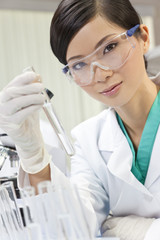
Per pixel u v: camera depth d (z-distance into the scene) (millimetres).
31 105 1103
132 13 1299
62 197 837
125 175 1379
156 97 1438
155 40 6051
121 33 1224
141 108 1416
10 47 5305
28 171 1257
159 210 1387
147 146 1412
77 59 1224
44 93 1117
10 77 5273
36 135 1237
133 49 1220
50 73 5488
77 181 1476
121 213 1500
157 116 1409
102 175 1506
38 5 5473
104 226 1372
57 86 5508
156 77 1550
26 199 877
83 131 1626
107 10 1209
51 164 1269
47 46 5512
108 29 1195
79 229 848
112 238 1050
